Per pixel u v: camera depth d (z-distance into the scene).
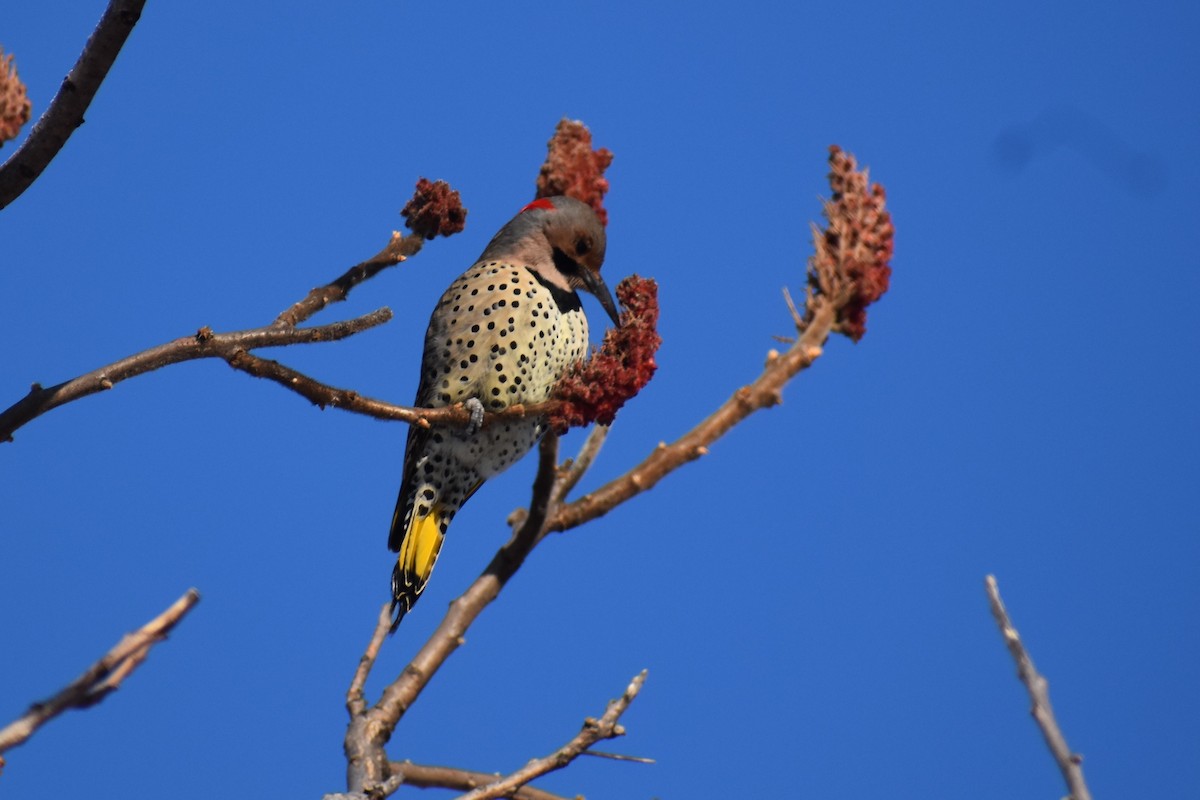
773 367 8.91
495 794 7.70
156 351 7.73
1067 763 5.48
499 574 9.30
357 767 8.13
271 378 7.91
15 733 4.04
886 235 8.55
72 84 7.45
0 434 7.38
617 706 7.93
